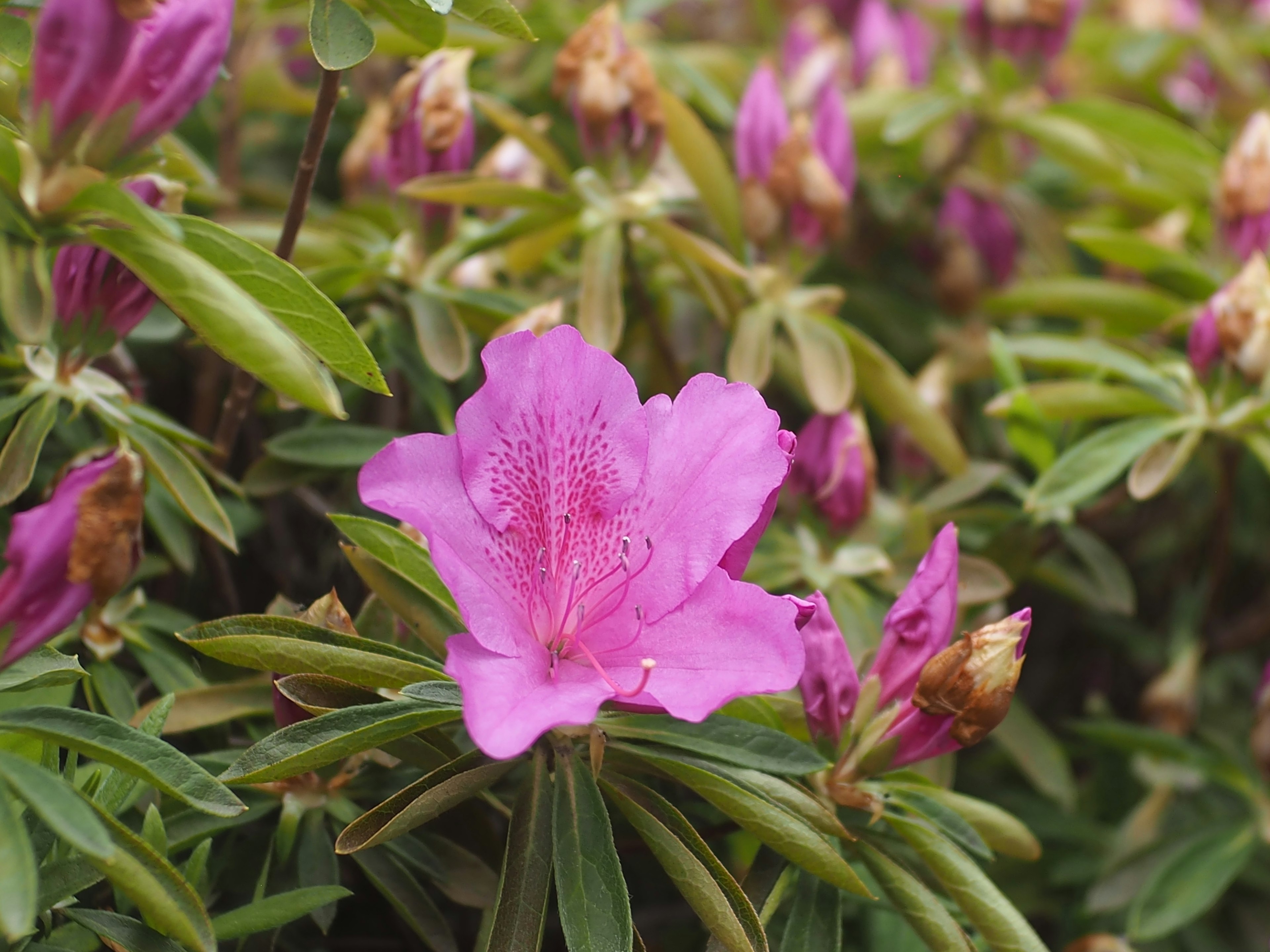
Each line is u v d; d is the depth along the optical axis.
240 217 0.52
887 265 0.69
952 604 0.38
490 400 0.35
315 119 0.40
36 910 0.33
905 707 0.38
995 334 0.49
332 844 0.39
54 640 0.41
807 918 0.38
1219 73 0.77
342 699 0.36
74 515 0.31
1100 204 0.72
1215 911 0.54
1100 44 0.73
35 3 0.38
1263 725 0.48
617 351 0.56
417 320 0.46
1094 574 0.53
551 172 0.55
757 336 0.49
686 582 0.35
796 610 0.34
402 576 0.38
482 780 0.36
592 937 0.34
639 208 0.49
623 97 0.48
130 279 0.38
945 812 0.39
